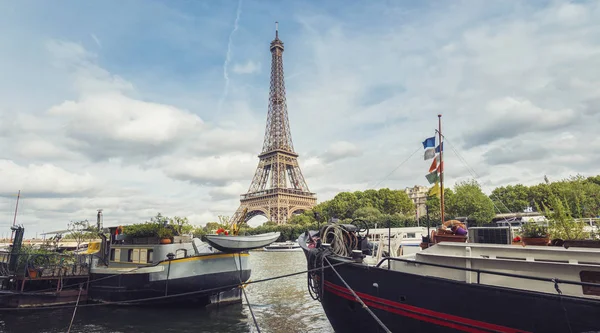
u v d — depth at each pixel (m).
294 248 92.56
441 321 9.55
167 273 19.94
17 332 16.42
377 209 101.19
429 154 18.17
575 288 8.24
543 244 9.65
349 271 11.86
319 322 17.73
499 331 8.62
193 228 33.97
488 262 9.50
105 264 23.50
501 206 87.19
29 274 21.22
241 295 22.05
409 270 11.16
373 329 11.19
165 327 16.98
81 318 18.67
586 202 45.62
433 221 71.12
